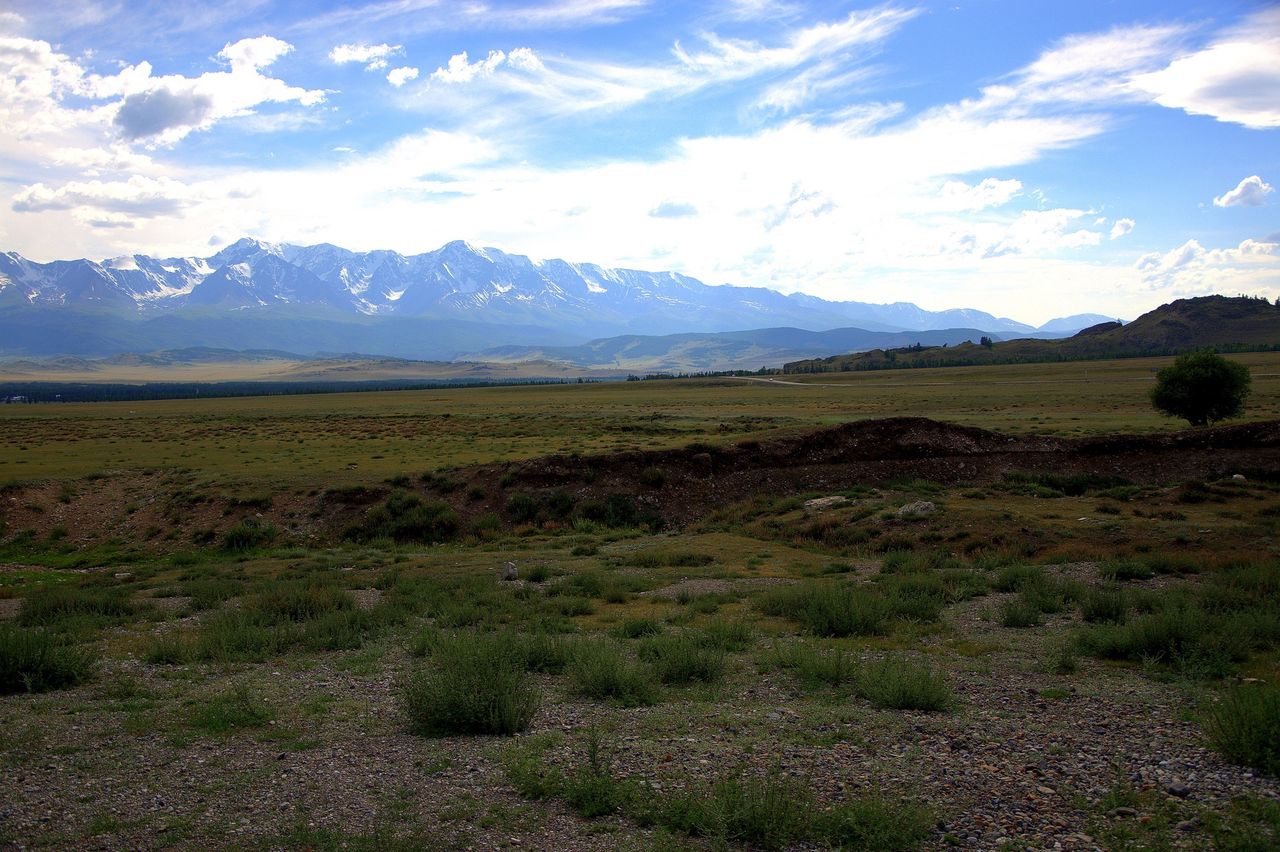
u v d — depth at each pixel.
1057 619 19.56
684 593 24.42
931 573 26.28
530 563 33.62
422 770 9.84
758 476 48.16
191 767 10.06
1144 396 122.88
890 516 36.59
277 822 8.25
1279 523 31.09
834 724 11.49
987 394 142.12
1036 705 12.36
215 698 13.59
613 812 8.48
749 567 30.89
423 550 39.56
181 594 28.70
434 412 133.62
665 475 48.16
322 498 45.81
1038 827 7.94
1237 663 14.38
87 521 44.47
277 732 11.54
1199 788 8.79
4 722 12.22
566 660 15.80
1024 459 47.97
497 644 15.70
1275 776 9.01
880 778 9.26
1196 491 37.59
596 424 95.19
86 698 13.85
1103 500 38.84
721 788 8.56
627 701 12.95
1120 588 22.12
